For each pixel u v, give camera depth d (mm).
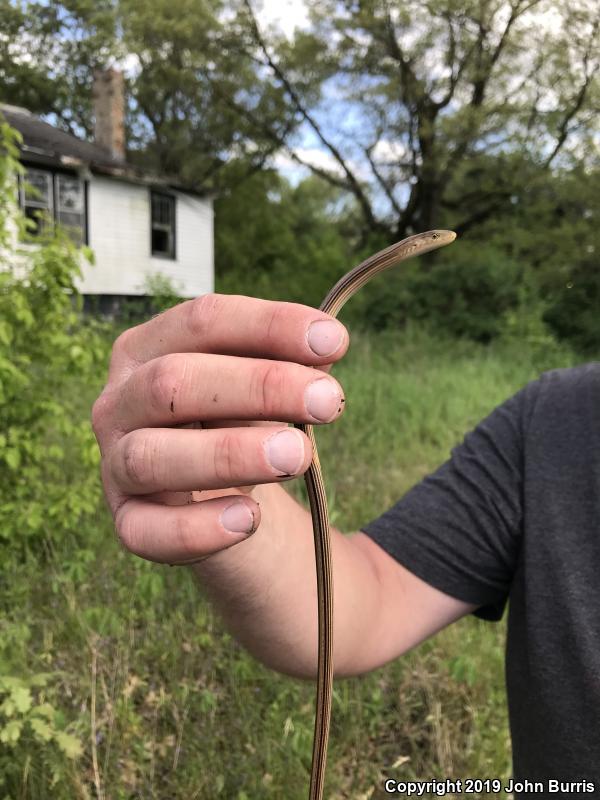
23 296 1003
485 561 419
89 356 1087
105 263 4707
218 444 214
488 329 4191
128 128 7113
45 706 614
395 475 1627
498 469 422
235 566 323
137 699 796
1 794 614
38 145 4379
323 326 216
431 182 6066
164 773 705
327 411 211
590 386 410
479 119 5391
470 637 924
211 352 231
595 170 5371
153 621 887
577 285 4703
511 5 5129
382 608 409
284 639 355
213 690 819
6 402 1065
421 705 801
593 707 345
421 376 3064
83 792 623
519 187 5914
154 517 231
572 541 375
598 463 380
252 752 715
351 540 445
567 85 5484
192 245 5539
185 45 6223
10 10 6270
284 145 6715
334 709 797
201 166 7328
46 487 1132
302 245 8375
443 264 4961
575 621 359
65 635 863
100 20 6348
